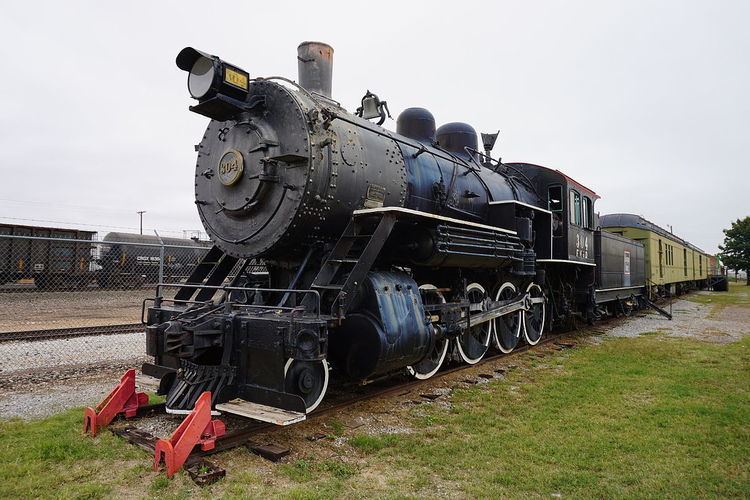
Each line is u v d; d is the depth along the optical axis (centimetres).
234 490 349
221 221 592
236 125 572
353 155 576
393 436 462
